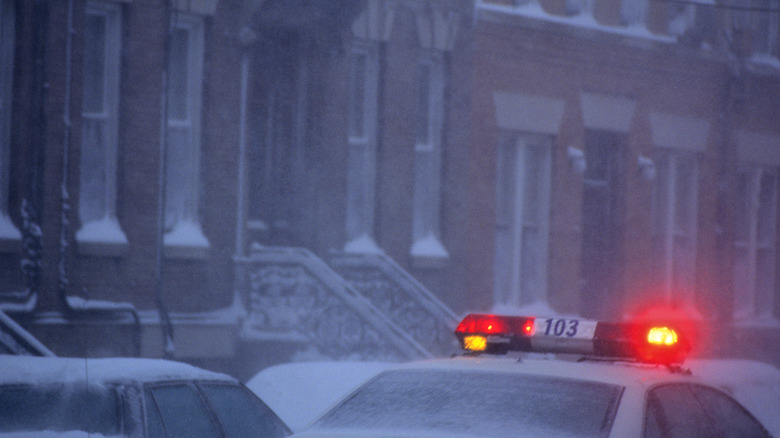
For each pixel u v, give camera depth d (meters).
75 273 42.16
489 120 57.28
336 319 46.34
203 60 46.47
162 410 19.44
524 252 60.19
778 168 75.38
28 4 40.91
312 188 50.53
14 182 40.50
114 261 43.22
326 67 50.81
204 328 44.81
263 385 28.27
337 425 15.60
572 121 61.25
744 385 28.08
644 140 65.50
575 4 61.50
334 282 46.53
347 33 51.22
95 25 43.75
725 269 71.50
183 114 46.44
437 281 55.03
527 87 58.91
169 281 44.94
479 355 18.22
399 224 53.44
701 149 69.44
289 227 51.03
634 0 64.75
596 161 64.44
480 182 56.91
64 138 41.62
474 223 56.53
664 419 15.70
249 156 50.75
